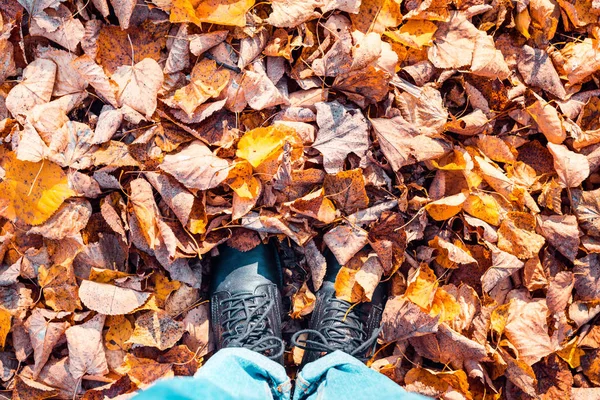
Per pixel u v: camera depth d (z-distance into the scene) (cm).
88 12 114
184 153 111
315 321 123
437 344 119
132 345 114
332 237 118
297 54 118
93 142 111
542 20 123
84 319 114
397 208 121
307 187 117
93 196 113
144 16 113
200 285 121
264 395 95
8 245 113
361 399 92
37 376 113
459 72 121
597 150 125
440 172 119
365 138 117
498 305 124
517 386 123
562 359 126
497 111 124
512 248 120
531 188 125
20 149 107
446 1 117
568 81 125
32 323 112
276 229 116
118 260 116
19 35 111
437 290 119
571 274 124
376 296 124
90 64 110
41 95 112
